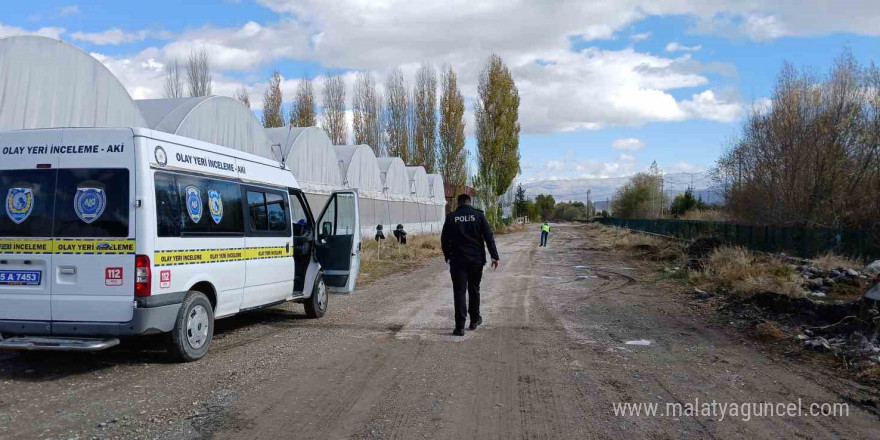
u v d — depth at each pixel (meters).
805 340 7.43
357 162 27.45
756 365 6.52
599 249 28.23
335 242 9.90
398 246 24.23
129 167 5.94
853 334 7.18
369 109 46.16
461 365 6.46
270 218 8.36
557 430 4.55
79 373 6.04
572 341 7.74
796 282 11.73
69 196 5.98
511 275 16.36
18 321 6.00
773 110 21.34
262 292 8.05
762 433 4.51
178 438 4.30
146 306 5.88
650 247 26.05
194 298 6.55
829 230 15.84
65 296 5.92
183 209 6.47
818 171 19.42
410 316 9.54
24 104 9.39
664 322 9.11
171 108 14.52
